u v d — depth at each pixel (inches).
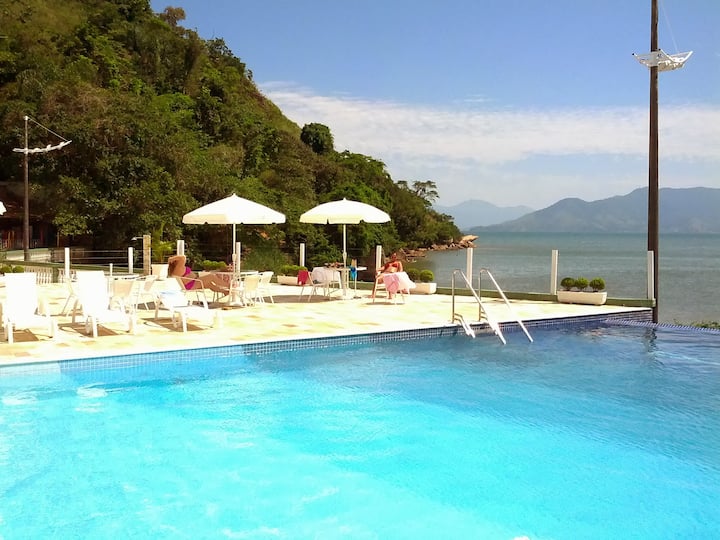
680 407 243.1
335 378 282.4
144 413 229.3
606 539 143.8
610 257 2935.5
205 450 196.1
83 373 268.4
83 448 195.2
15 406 233.0
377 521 151.6
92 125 1176.2
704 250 3986.2
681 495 167.0
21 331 332.5
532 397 255.9
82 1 2313.0
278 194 1610.5
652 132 478.6
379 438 208.8
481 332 394.6
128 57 2018.9
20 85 1382.9
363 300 516.1
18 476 174.2
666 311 997.8
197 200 1337.4
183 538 141.6
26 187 908.6
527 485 173.2
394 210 2797.7
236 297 474.3
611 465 187.2
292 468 183.5
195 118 1838.1
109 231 1170.0
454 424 222.8
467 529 148.0
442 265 2180.1
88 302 321.4
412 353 336.2
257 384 270.2
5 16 1844.2
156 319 387.5
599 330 420.5
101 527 146.3
